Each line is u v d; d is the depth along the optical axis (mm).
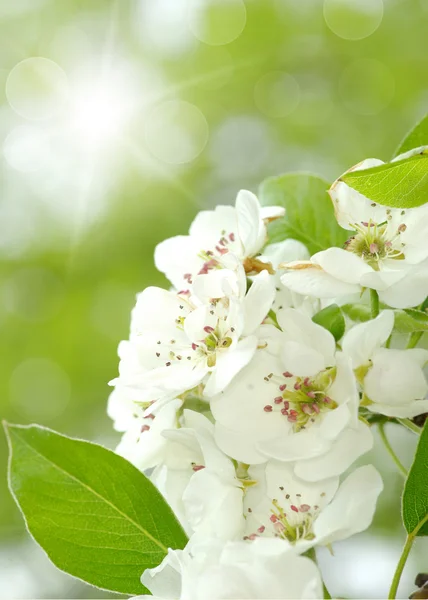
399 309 478
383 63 1092
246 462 462
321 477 456
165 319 485
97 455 470
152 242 1064
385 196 461
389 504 774
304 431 464
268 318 475
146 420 488
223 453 466
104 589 471
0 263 1074
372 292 470
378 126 1089
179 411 479
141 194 1085
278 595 435
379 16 1079
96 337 1047
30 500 469
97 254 1068
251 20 1094
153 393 470
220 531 458
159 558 471
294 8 1092
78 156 1102
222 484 462
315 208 528
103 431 1021
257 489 464
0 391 1041
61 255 1072
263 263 481
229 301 471
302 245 493
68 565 470
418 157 453
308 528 458
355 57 1099
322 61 1104
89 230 1075
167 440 483
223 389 466
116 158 1096
